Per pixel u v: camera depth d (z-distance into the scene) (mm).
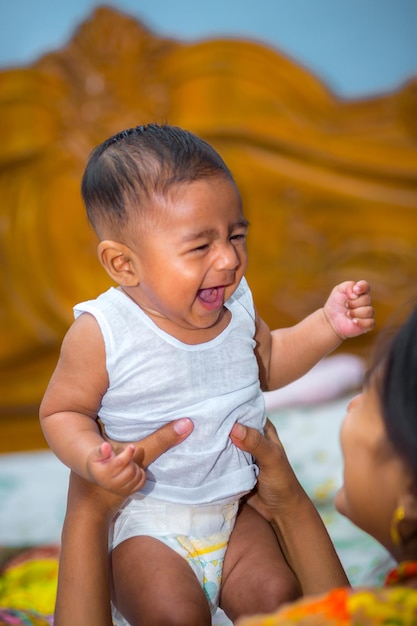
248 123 2934
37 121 2859
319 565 1168
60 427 1119
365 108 2963
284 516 1184
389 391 826
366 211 3000
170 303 1100
